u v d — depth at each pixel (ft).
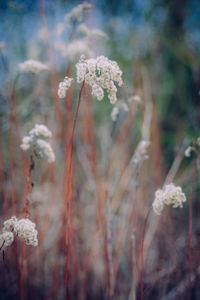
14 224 4.07
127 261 8.37
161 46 14.17
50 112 9.70
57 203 8.88
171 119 13.51
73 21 7.75
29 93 11.86
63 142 8.34
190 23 15.30
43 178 8.76
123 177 8.94
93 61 4.06
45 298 7.72
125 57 12.85
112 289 6.89
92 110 10.00
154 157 9.80
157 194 4.52
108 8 12.69
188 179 10.63
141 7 14.33
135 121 11.07
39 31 8.88
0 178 8.25
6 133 10.96
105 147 10.15
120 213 8.91
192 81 13.62
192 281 7.38
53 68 8.55
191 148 6.05
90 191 9.16
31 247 7.79
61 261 7.84
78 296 7.55
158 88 13.34
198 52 14.47
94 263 8.12
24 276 7.25
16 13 11.57
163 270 8.01
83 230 8.84
